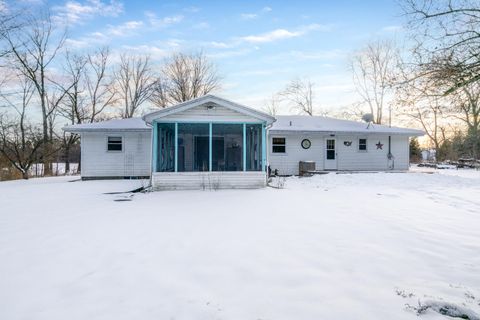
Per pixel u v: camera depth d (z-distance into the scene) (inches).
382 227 227.8
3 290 129.3
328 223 240.5
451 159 1373.0
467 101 209.6
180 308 113.0
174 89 1556.3
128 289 129.0
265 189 461.7
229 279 138.0
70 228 229.5
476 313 106.7
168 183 467.8
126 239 199.8
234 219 256.5
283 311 110.1
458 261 159.3
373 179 556.7
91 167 669.3
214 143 749.9
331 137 729.6
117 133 674.8
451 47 186.4
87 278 140.4
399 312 108.7
